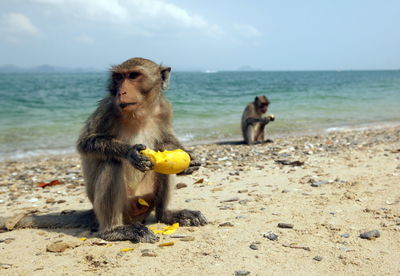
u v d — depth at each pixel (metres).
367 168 1.70
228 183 1.60
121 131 1.08
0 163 2.48
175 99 6.51
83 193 1.63
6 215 1.30
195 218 1.08
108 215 1.00
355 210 1.11
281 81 17.08
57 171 2.20
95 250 0.91
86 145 1.00
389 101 6.76
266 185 1.51
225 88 10.31
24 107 5.29
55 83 14.01
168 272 0.76
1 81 16.33
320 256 0.81
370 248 0.85
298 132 3.76
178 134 3.62
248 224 1.04
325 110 5.51
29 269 0.82
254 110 3.20
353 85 12.86
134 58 1.08
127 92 1.01
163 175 1.11
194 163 1.11
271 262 0.79
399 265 0.76
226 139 3.42
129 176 1.06
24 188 1.78
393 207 1.12
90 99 6.54
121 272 0.77
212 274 0.75
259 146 2.93
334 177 1.56
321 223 1.02
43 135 3.44
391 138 2.88
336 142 2.79
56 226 1.13
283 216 1.10
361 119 4.67
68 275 0.78
